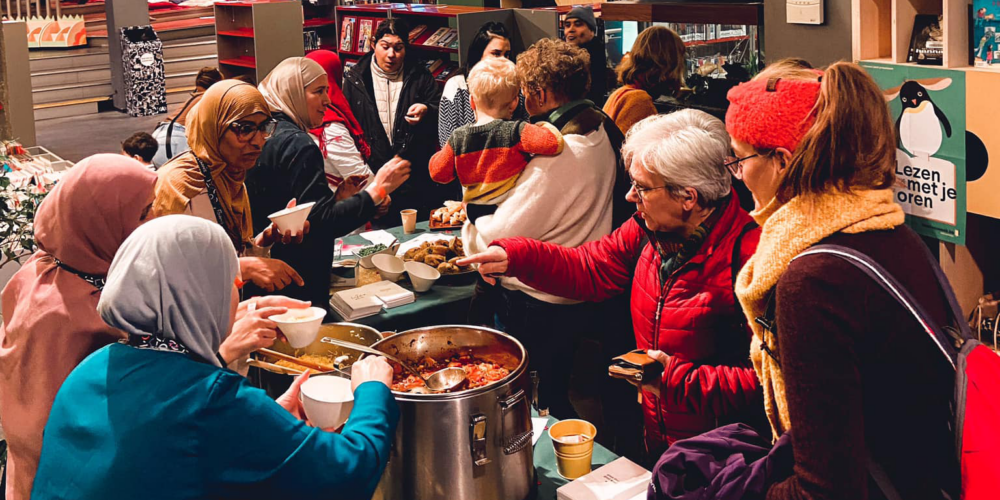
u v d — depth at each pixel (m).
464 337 2.15
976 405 1.17
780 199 1.36
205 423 1.46
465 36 5.77
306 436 1.53
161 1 14.02
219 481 1.47
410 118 5.22
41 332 1.98
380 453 1.63
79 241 1.98
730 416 2.01
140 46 12.22
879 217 1.27
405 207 5.46
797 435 1.25
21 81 5.72
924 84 2.29
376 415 1.67
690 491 1.50
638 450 2.87
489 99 2.95
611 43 4.25
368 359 1.88
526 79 2.96
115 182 1.98
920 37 2.33
